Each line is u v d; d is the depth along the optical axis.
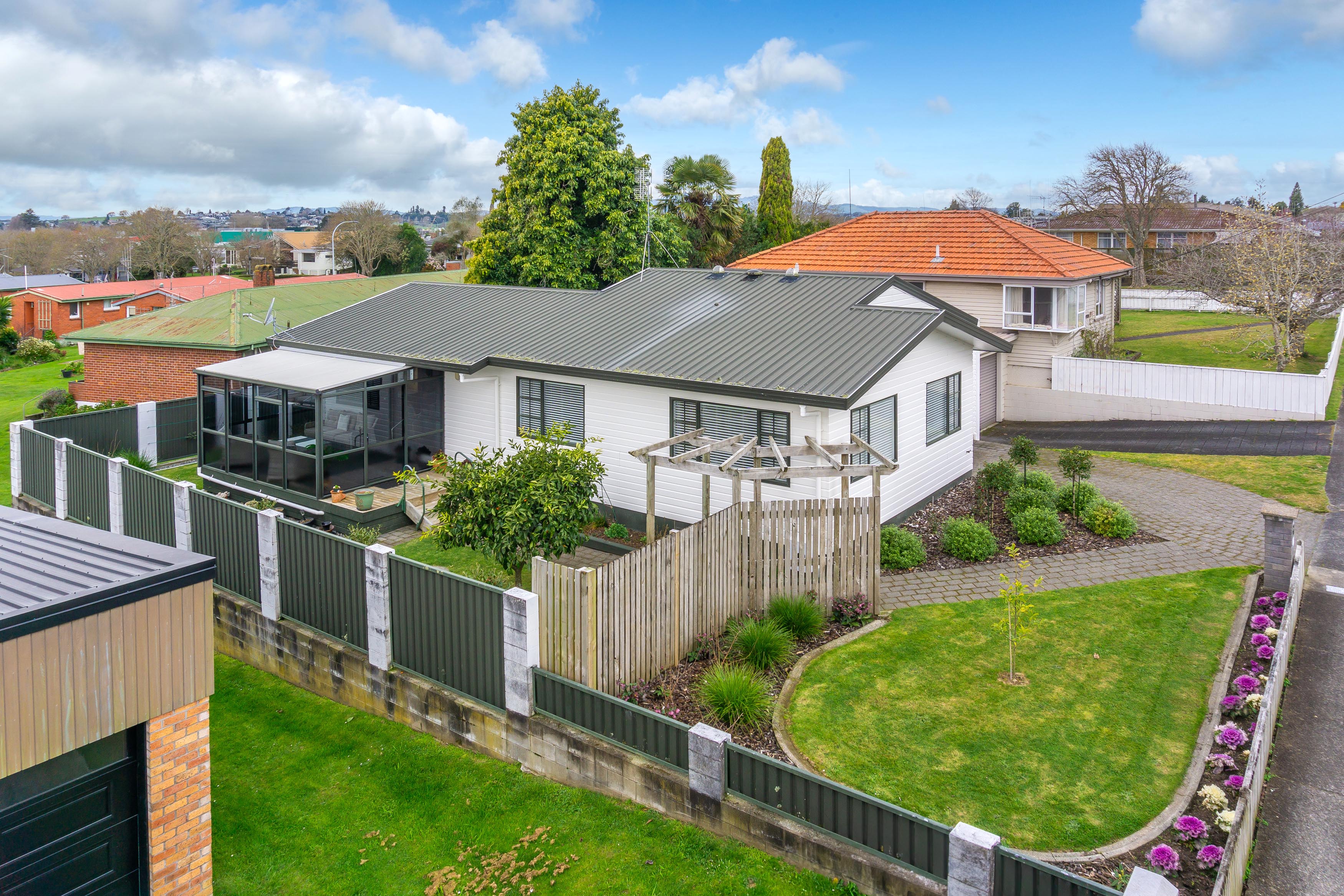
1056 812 9.21
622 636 11.10
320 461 18.52
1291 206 98.62
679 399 17.16
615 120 37.19
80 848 7.84
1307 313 31.48
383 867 9.20
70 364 45.69
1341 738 10.64
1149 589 14.85
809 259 34.06
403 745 11.26
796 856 8.48
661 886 8.48
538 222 35.38
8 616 6.94
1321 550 16.70
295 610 13.09
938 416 19.98
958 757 10.20
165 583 8.01
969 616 13.95
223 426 20.56
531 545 13.45
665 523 17.81
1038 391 29.08
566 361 18.39
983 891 7.29
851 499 13.79
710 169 46.03
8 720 7.03
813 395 14.83
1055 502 18.84
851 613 13.72
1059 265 29.12
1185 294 48.34
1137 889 6.29
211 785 10.41
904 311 17.80
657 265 38.31
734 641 12.45
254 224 194.38
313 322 23.92
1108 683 11.82
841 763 10.07
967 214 33.34
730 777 8.98
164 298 64.06
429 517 18.34
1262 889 8.35
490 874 8.91
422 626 11.42
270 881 9.05
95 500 17.95
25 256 113.19
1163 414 27.45
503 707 10.71
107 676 7.67
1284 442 23.89
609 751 9.75
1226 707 10.98
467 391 20.75
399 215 114.25
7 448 26.62
